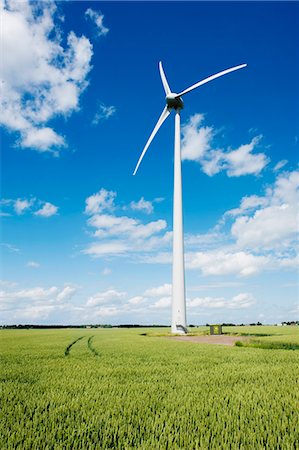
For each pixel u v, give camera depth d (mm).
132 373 10195
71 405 6367
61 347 20203
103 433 4875
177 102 44562
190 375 9758
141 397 6941
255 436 4633
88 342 25672
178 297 40594
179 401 6602
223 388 7965
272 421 5379
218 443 4379
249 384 8430
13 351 17641
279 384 8414
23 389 7926
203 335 38000
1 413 5883
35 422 5320
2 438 4676
